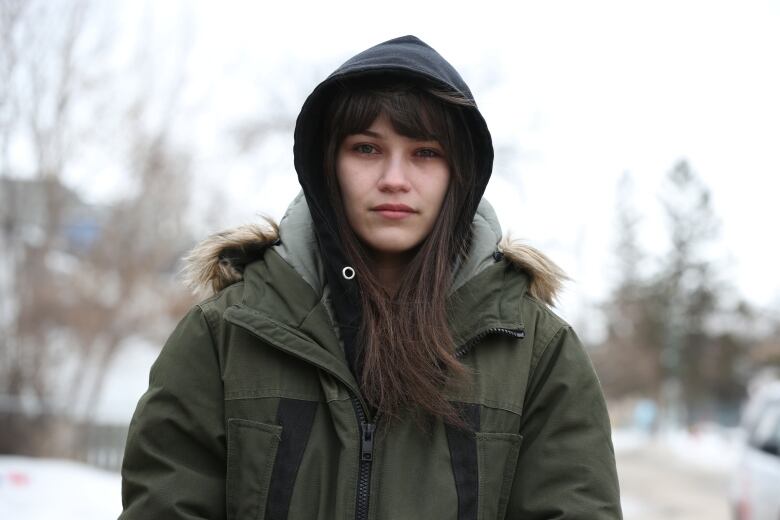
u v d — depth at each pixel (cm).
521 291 220
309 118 221
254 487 204
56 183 1507
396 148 216
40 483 798
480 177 223
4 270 1489
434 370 207
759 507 752
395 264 229
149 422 213
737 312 6600
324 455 206
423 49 226
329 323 213
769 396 848
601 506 205
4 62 1458
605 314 6769
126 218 1597
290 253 220
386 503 201
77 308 1502
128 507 212
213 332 218
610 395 6769
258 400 209
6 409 1421
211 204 1700
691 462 2572
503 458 207
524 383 213
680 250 6631
